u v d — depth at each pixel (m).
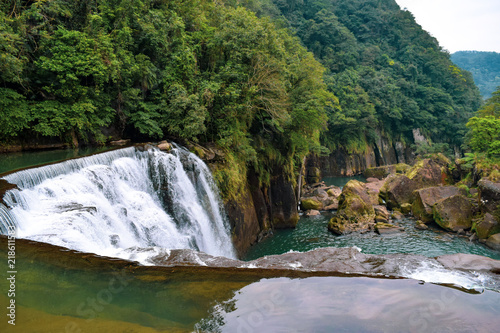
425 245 24.12
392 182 35.69
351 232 27.30
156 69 22.95
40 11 18.31
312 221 31.38
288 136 30.50
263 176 27.95
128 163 15.86
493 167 34.50
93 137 19.98
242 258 22.22
